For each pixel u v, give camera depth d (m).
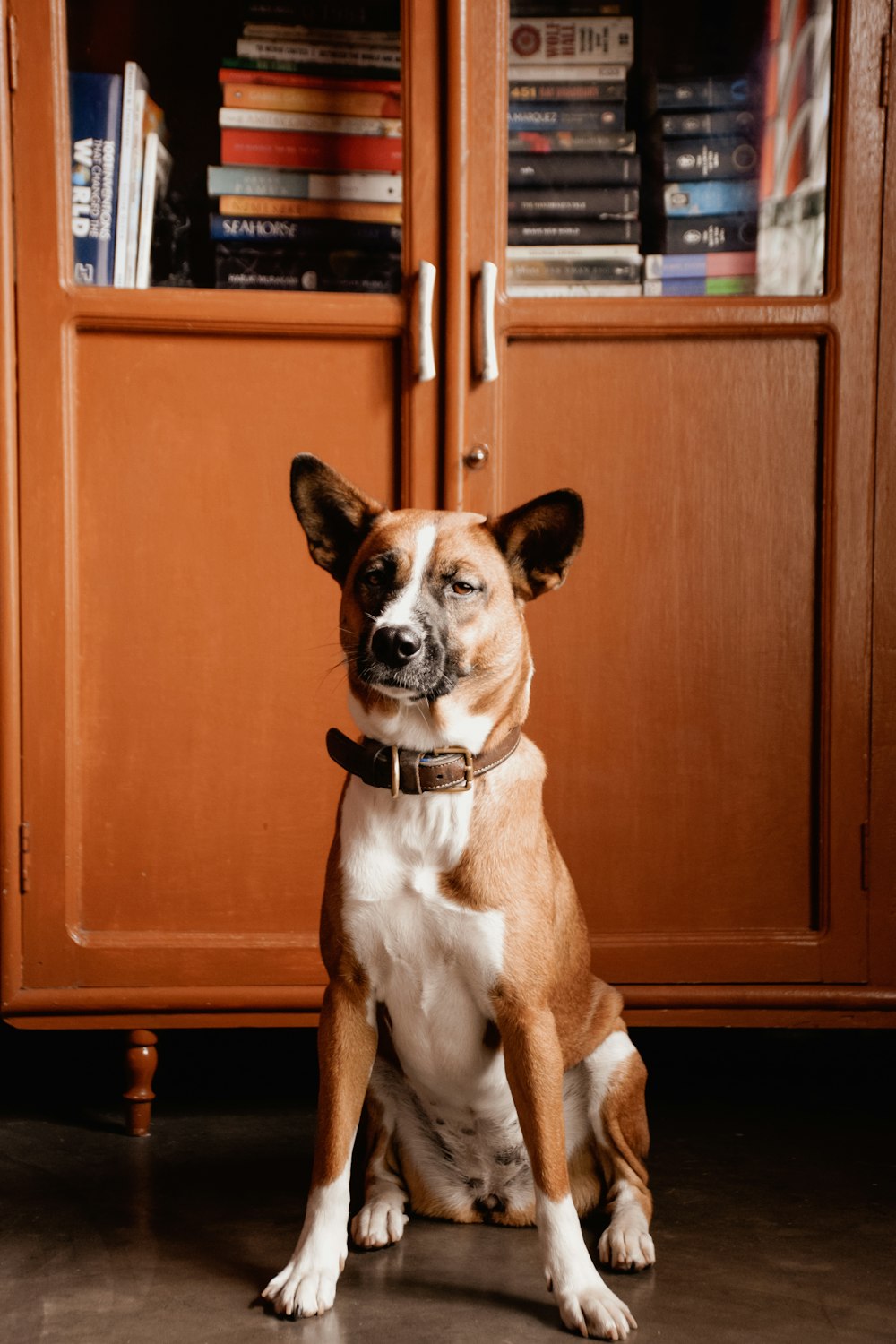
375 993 1.57
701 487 2.03
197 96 2.12
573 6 2.10
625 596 2.04
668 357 2.03
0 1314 1.45
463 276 2.01
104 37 2.07
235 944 2.03
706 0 2.10
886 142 2.02
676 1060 2.57
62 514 1.99
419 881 1.51
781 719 2.05
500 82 2.01
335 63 2.12
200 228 2.12
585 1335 1.40
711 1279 1.55
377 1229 1.63
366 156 2.14
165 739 2.02
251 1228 1.70
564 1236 1.45
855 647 2.04
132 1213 1.75
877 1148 2.04
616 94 2.11
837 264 2.02
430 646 1.47
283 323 2.00
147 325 1.99
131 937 2.03
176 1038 2.72
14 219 1.98
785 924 2.06
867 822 2.05
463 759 1.52
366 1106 1.85
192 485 2.01
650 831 2.05
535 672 2.03
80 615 2.01
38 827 2.01
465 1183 1.73
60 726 2.00
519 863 1.54
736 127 2.12
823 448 2.03
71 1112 2.21
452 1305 1.49
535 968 1.52
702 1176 1.91
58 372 1.99
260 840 2.03
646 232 2.13
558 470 2.03
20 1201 1.79
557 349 2.03
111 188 2.06
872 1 2.00
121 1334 1.41
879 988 2.06
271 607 2.02
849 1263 1.60
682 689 2.04
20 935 2.01
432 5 1.99
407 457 2.02
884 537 2.04
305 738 2.03
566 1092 1.74
